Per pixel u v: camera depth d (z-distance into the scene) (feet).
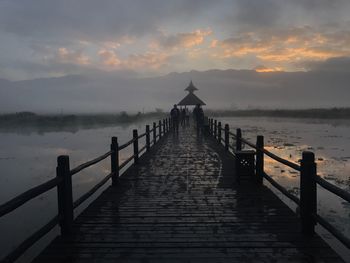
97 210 17.47
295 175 38.81
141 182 24.40
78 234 13.99
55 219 12.98
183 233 14.05
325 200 28.17
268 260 11.45
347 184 34.50
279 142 76.28
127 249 12.47
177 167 30.45
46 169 47.34
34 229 23.59
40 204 29.68
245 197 19.86
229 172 27.94
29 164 51.72
